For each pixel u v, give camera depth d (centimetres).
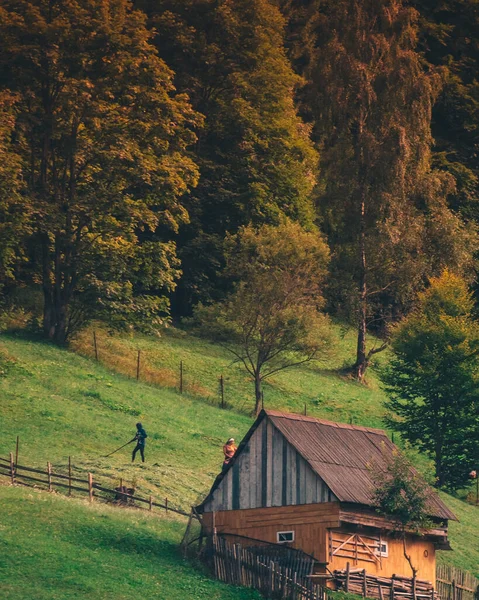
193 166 16175
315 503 8706
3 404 12988
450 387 14550
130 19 16062
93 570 7862
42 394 13650
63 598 7200
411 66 17738
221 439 13688
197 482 11612
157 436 13100
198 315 16262
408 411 15000
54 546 8238
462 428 14512
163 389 15412
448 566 10744
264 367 17450
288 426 9138
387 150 17488
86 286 16062
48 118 15950
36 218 15562
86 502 9856
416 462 15462
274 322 15675
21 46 15350
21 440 12038
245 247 16662
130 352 16550
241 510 8962
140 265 16525
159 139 15950
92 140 15975
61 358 15188
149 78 15875
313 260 16588
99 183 15988
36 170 16700
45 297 16225
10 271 16012
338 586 8531
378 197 17612
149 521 9588
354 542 8775
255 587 8125
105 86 15725
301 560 8381
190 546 8919
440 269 17688
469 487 15088
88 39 15625
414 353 14875
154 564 8338
